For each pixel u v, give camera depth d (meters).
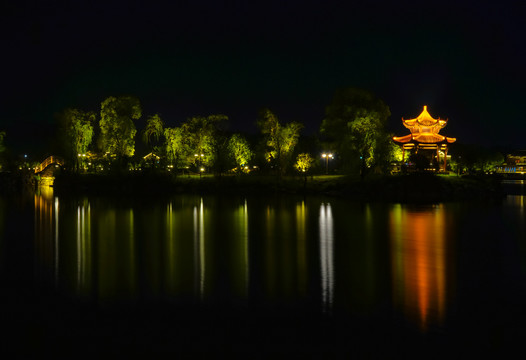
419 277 19.47
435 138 85.44
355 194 68.31
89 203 57.56
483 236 30.80
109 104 94.12
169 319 14.15
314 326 13.62
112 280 18.67
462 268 21.11
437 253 24.88
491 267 21.39
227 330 13.29
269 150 90.06
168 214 44.66
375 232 32.59
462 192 67.56
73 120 92.12
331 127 87.56
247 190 78.62
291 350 12.03
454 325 13.70
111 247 26.27
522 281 18.83
